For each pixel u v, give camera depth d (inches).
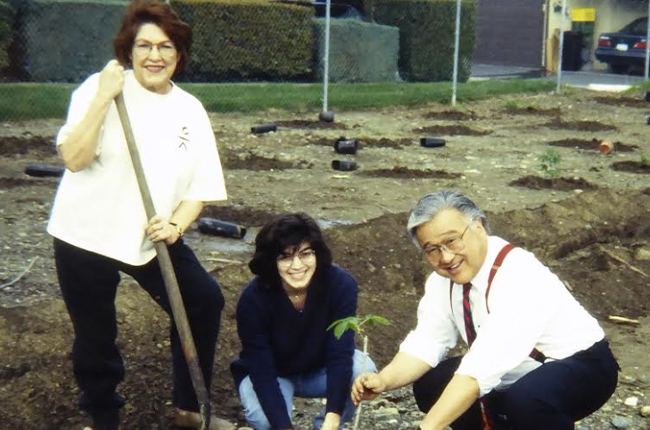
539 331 177.9
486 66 1396.4
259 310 195.6
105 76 189.3
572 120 782.5
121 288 273.7
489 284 177.3
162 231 192.2
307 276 192.1
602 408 242.7
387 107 828.0
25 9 787.4
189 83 830.5
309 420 231.8
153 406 230.8
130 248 198.8
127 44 195.5
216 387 241.3
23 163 511.5
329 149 601.9
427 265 326.6
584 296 317.7
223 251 358.6
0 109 657.0
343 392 196.7
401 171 524.4
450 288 184.2
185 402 216.2
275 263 191.8
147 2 195.0
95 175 197.0
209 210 416.8
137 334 253.8
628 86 1040.2
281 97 794.2
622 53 1315.2
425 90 884.0
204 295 205.8
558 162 540.4
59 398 230.5
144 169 197.8
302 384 205.8
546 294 179.5
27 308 255.6
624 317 308.5
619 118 804.6
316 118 746.2
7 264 324.8
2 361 237.3
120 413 227.0
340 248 328.8
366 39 930.1
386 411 236.5
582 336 185.3
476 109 838.5
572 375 183.0
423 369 190.1
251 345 197.0
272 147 600.7
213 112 744.3
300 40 899.4
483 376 173.5
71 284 201.9
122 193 197.8
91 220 198.1
